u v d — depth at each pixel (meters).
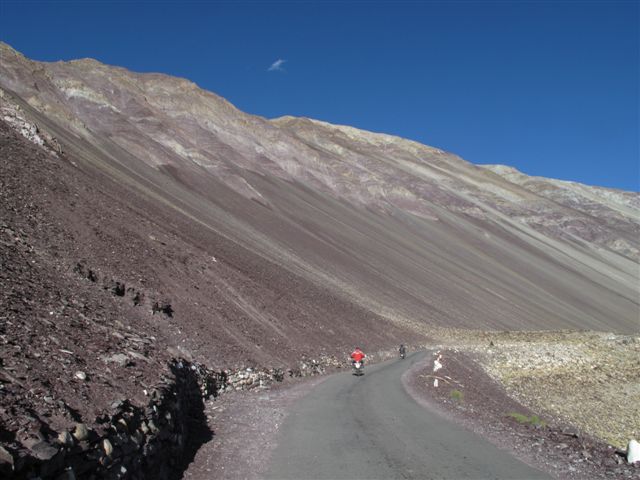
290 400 15.04
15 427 5.20
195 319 18.52
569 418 24.92
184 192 63.06
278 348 22.14
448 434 11.42
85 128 66.75
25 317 8.88
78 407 6.47
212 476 8.16
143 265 20.16
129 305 15.62
